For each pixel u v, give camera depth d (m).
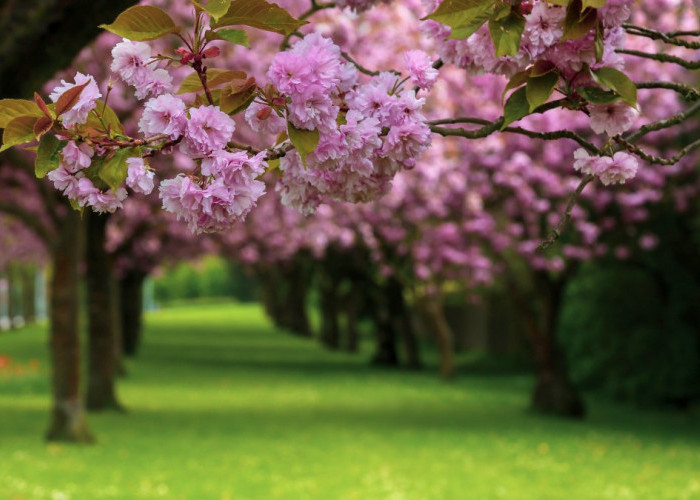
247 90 2.37
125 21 2.22
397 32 16.52
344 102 2.51
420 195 21.95
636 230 20.72
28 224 15.48
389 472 13.55
